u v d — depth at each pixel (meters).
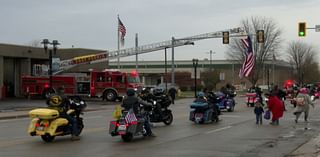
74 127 16.14
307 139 16.67
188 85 95.06
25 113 30.75
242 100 53.28
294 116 28.12
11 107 36.22
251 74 77.50
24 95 50.91
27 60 55.03
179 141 15.97
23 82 51.00
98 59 61.75
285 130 19.86
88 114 30.73
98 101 48.91
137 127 16.12
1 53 50.41
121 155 12.81
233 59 82.12
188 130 19.66
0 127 21.72
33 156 12.64
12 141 16.02
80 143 15.41
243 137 17.20
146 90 22.12
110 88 49.25
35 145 14.94
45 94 50.06
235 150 13.80
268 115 22.98
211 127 21.02
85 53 65.19
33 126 15.94
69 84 49.81
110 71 49.34
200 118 22.84
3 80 53.34
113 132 15.91
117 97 49.16
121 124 15.81
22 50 53.38
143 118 16.67
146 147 14.45
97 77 49.59
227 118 26.39
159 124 22.47
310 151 13.59
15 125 22.94
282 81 116.62
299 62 107.56
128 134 15.76
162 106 21.81
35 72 55.00
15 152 13.38
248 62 69.19
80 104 16.64
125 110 16.11
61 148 14.21
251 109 35.50
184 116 27.66
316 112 32.28
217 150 13.79
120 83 49.12
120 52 65.44
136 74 50.22
